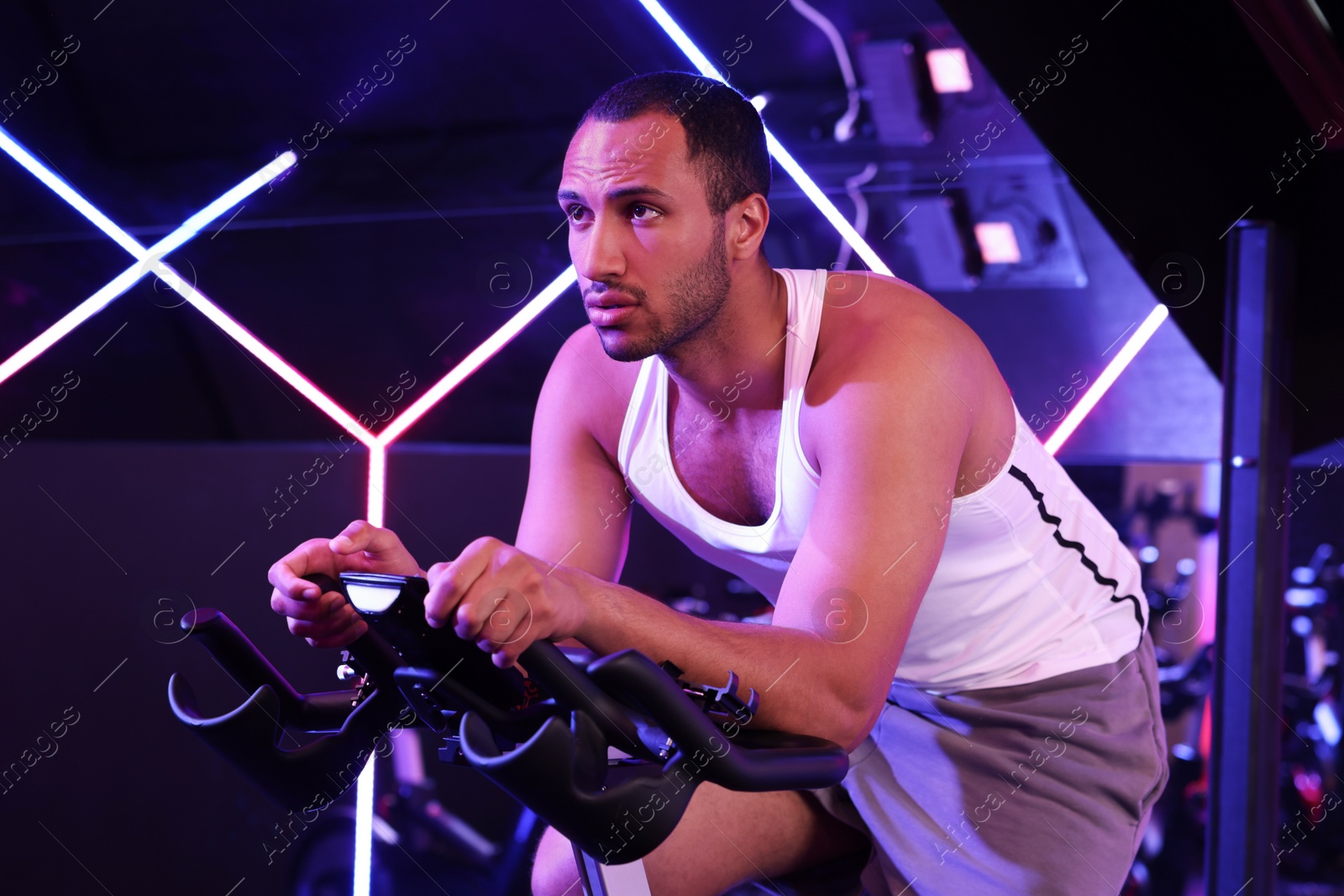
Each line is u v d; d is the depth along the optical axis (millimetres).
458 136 3080
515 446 3516
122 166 3168
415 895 2742
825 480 1103
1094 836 1334
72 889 2748
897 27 2506
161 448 2928
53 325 3168
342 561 1042
